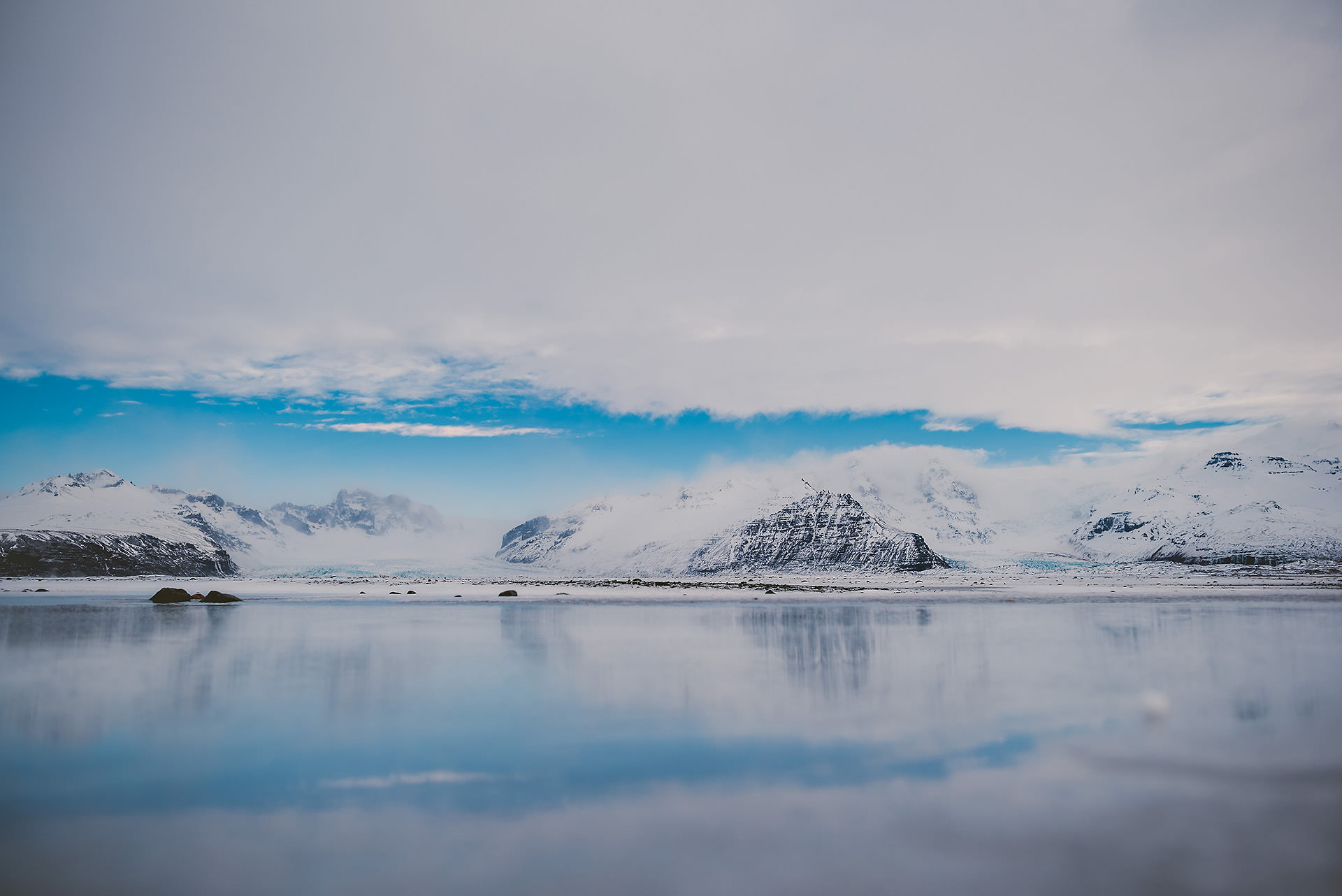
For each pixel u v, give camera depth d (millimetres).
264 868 11578
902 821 13273
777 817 13516
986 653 34969
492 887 10852
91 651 36500
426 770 16453
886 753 17562
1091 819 13281
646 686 26234
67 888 10844
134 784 15547
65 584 149375
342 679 27906
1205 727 19594
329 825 13328
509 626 52000
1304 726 19562
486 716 21438
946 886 10758
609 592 124312
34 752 17859
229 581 185500
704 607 78938
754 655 34969
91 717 21422
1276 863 11445
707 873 11242
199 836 12859
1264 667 30062
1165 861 11547
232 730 19953
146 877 11250
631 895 10508
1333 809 13664
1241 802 14102
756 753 17578
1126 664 31125
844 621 56031
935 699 23672
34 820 13617
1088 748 17734
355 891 10742
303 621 56562
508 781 15680
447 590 133375
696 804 14258
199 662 32719
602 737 19062
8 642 39938
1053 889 10648
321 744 18547
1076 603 80375
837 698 23875
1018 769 16156
